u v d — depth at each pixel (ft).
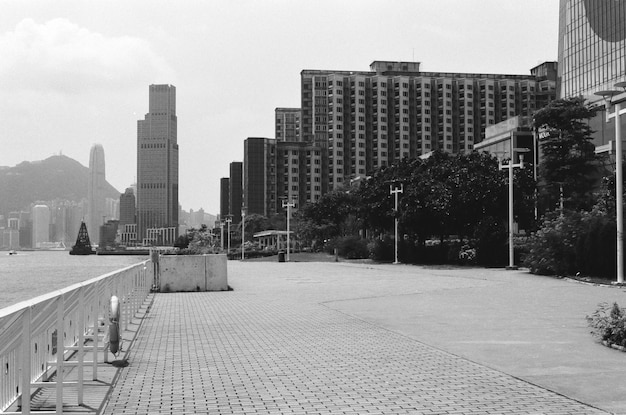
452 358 32.37
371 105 601.62
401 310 55.93
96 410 22.47
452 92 604.08
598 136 204.33
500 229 154.30
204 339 40.40
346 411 22.38
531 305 58.85
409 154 597.52
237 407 23.11
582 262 97.86
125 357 33.19
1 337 15.97
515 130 250.57
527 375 27.91
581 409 22.20
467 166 169.78
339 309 57.77
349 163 599.57
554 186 158.40
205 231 406.41
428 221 176.04
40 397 24.22
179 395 25.09
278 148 615.16
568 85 357.61
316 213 325.01
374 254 213.87
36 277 314.14
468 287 83.82
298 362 32.07
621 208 85.35
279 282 101.30
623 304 58.49
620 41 314.14
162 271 83.05
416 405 23.07
